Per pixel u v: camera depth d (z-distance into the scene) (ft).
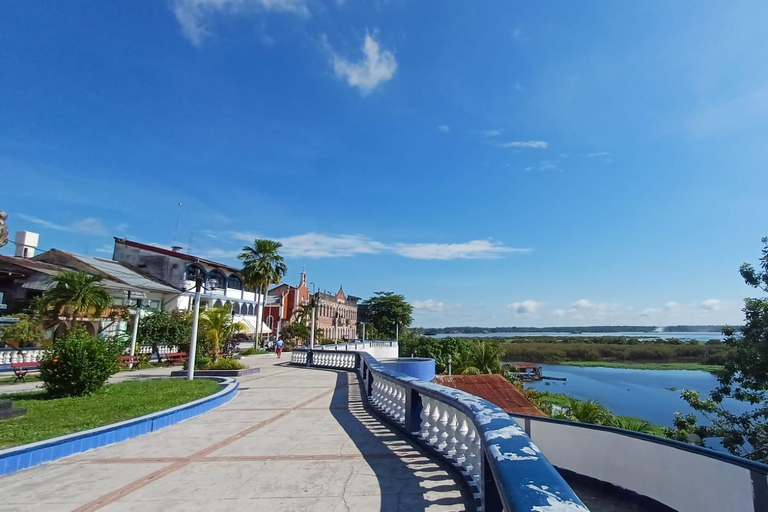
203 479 16.30
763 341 58.65
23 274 77.46
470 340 247.91
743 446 58.29
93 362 37.17
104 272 92.79
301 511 13.11
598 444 19.92
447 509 13.05
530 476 6.58
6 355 60.59
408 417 22.36
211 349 82.74
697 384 213.25
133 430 23.44
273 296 199.41
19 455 17.71
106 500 14.30
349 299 286.66
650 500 17.46
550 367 325.21
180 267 126.21
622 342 440.86
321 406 33.30
